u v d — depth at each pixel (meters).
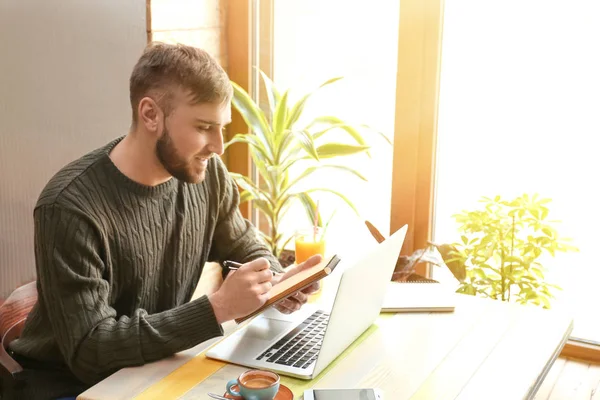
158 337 1.63
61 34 2.48
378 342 1.74
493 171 2.93
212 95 1.71
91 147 2.63
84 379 1.69
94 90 2.60
